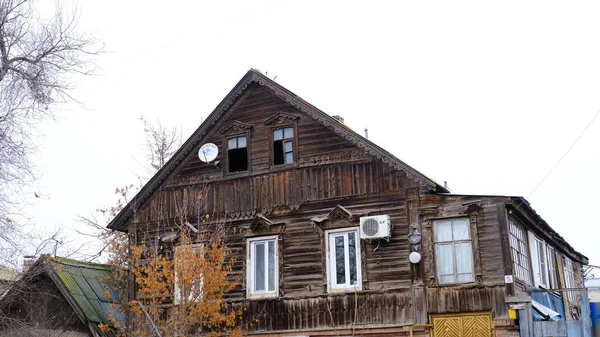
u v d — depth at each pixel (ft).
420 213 65.92
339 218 68.95
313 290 68.33
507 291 61.31
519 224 69.21
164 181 77.77
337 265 68.33
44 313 72.95
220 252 65.21
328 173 70.59
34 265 65.51
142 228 77.20
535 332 59.67
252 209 72.90
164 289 64.13
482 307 61.93
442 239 65.10
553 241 81.00
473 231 63.82
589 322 58.70
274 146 73.92
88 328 71.82
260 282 71.10
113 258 78.18
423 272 64.59
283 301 69.15
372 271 66.54
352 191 69.10
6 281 63.26
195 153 77.15
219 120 76.95
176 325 61.41
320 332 66.90
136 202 77.46
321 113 71.67
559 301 79.05
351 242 68.44
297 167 71.97
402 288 64.95
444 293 63.52
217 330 69.77
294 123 73.26
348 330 65.98
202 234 68.23
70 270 75.51
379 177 68.39
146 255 68.64
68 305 73.10
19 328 69.92
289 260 70.08
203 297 62.85
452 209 65.05
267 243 71.82
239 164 75.66
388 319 64.80
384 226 65.26
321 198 70.23
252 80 75.46
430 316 63.62
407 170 66.90
